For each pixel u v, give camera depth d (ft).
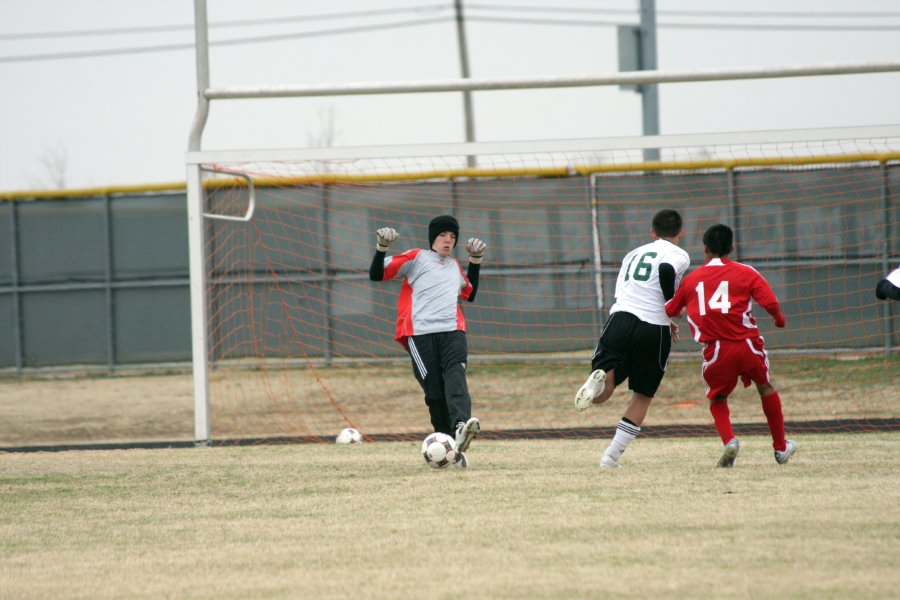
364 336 177.06
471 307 171.32
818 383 143.54
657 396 140.36
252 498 71.15
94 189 192.03
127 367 192.34
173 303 191.62
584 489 68.59
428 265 82.74
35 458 97.96
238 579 48.19
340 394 153.38
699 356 154.20
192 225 112.27
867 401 129.80
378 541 55.06
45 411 149.38
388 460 90.27
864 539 51.37
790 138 105.91
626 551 50.39
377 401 146.92
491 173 171.63
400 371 171.53
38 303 193.88
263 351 177.78
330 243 177.68
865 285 158.92
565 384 153.58
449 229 82.64
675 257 76.54
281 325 177.78
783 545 50.47
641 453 88.74
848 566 46.34
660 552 49.93
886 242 158.71
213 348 175.22
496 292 170.81
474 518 59.98
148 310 192.24
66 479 82.74
